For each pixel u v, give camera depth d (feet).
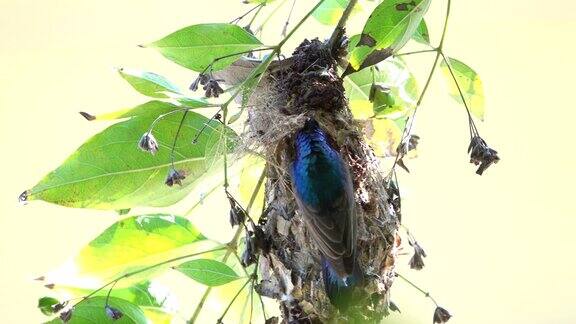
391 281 3.27
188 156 3.27
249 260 3.18
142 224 3.29
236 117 3.19
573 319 4.35
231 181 3.48
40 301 3.25
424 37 3.33
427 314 4.21
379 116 3.43
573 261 4.44
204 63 3.20
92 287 3.27
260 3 3.43
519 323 4.36
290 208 3.24
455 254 4.51
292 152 3.23
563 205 4.57
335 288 3.14
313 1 4.54
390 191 3.33
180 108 3.22
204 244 3.31
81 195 3.23
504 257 4.48
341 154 3.26
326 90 3.27
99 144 3.23
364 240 3.24
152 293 3.35
